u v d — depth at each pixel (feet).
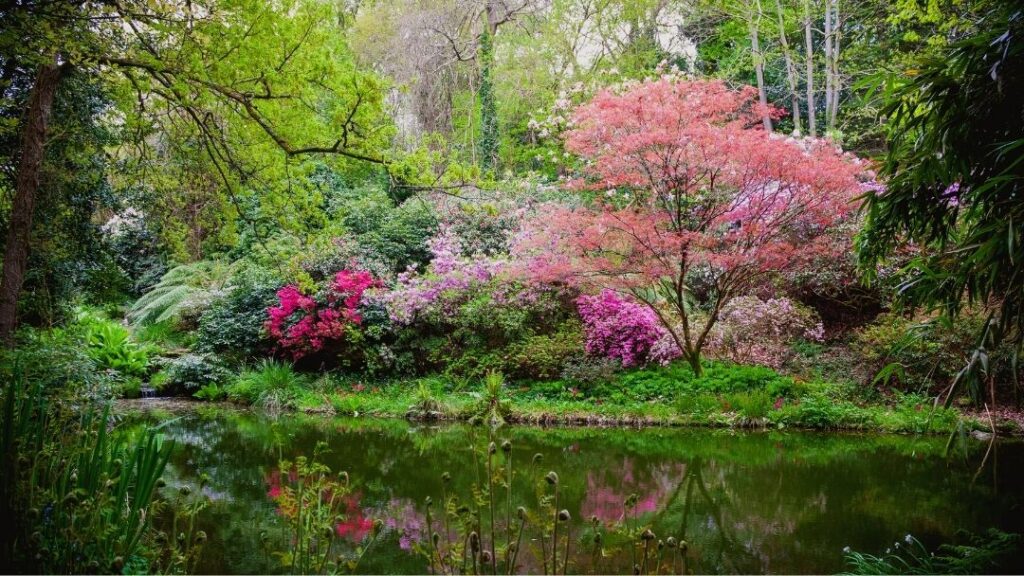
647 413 30.55
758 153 27.66
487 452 8.07
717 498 18.11
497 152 59.36
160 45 17.42
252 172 20.06
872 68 41.75
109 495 8.88
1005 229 8.38
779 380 31.99
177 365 40.11
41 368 17.40
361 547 13.71
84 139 23.72
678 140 27.84
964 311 26.16
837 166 27.81
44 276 23.58
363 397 35.65
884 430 28.02
